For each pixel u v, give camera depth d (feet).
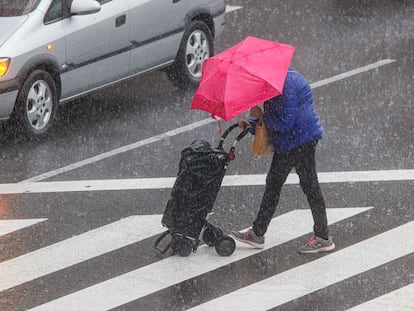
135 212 80.02
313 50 120.88
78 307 65.21
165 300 65.82
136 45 101.91
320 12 137.69
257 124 69.41
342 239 74.02
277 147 69.26
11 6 95.55
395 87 107.65
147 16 102.37
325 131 96.02
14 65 91.45
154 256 72.28
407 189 82.74
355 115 99.91
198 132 97.19
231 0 144.77
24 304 65.77
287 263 70.64
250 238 72.59
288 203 80.64
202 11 109.60
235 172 87.30
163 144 94.22
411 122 97.66
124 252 73.10
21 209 80.84
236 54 67.46
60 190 84.53
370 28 129.39
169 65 107.34
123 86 111.96
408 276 68.23
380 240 73.67
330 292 66.33
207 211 70.90
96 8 95.66
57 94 96.73
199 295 66.39
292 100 67.36
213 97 66.28
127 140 95.45
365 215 78.07
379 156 89.76
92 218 79.00
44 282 68.74
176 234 71.05
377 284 67.21
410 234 74.54
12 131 94.73
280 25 132.05
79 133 97.40
